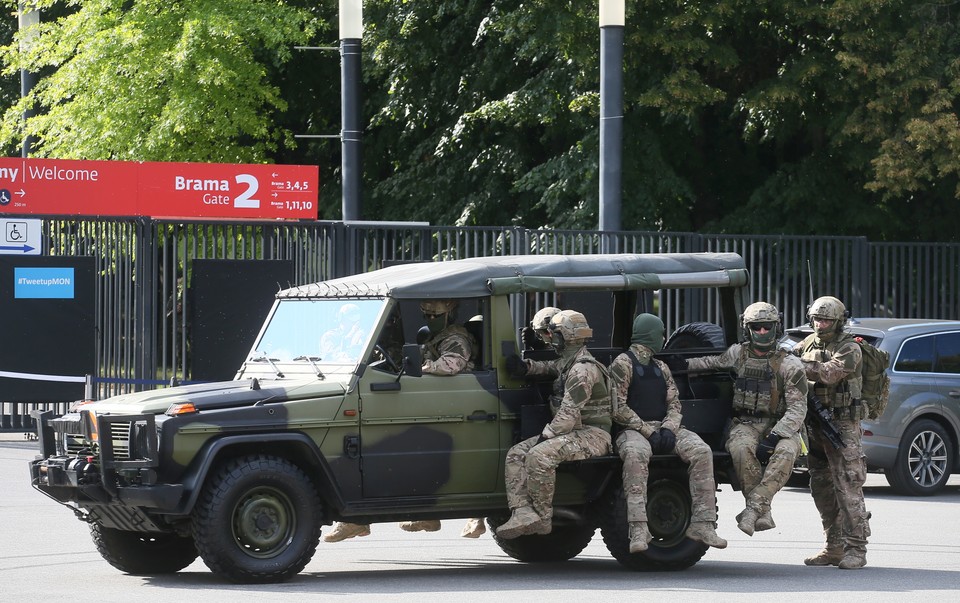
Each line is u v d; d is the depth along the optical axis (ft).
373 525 84.58
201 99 184.65
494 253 127.13
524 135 187.62
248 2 184.34
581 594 57.52
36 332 116.16
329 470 59.47
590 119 175.11
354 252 123.95
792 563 69.05
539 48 169.07
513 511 61.62
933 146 156.15
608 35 125.80
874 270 143.33
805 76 162.71
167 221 118.83
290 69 207.62
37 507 86.38
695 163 185.57
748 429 65.10
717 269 67.87
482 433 62.49
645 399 63.36
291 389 59.52
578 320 62.28
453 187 192.24
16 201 121.49
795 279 137.59
